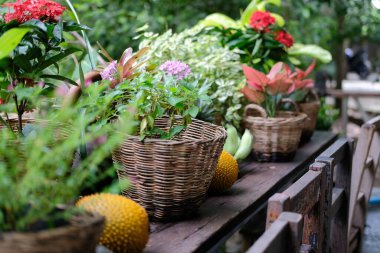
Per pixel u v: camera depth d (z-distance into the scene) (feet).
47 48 4.53
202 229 4.12
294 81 7.07
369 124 6.95
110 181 4.75
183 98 4.25
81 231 2.45
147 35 7.20
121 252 3.29
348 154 6.27
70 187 2.87
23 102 4.45
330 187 4.92
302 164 6.83
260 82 6.89
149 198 4.19
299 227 3.18
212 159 4.26
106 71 4.77
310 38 16.61
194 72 7.00
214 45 7.68
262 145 6.63
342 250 6.45
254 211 5.01
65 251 2.39
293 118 6.60
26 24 4.19
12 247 2.28
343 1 16.92
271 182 5.67
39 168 2.75
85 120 3.50
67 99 4.47
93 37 14.40
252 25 8.00
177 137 4.84
